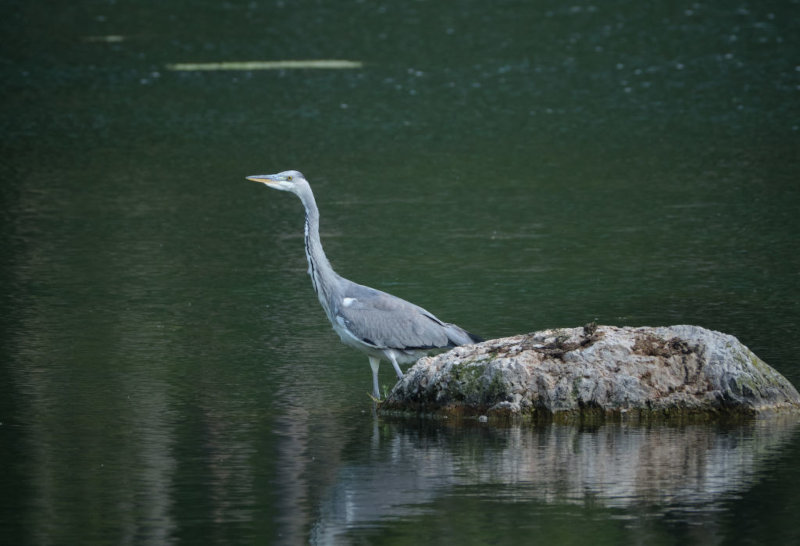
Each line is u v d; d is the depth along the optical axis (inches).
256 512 410.9
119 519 404.8
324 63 1904.5
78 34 2198.6
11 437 496.7
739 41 2007.9
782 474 441.7
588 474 443.8
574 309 717.9
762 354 612.4
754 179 1130.0
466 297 749.9
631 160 1236.5
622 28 2162.9
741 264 833.5
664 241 907.4
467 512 408.2
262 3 2518.5
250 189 1119.0
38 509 415.5
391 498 422.6
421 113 1525.6
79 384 577.0
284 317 712.4
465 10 2390.5
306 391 569.6
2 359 618.2
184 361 619.8
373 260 856.3
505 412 513.7
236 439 494.0
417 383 529.0
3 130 1421.0
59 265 839.1
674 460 458.3
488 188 1118.4
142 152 1299.2
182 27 2268.7
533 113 1517.0
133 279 802.2
